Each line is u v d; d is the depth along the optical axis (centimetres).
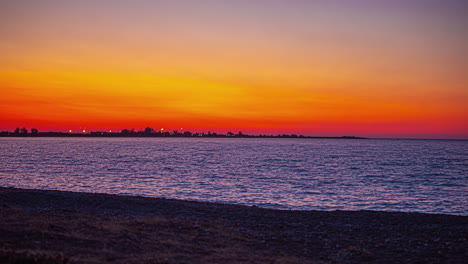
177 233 1616
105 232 1490
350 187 4616
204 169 7056
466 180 5409
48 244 1233
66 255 1127
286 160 10188
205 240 1534
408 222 2178
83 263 1044
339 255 1399
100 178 5331
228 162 9219
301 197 3769
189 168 7269
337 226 2012
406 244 1603
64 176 5519
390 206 3306
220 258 1260
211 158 11025
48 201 2369
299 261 1280
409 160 10431
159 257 1201
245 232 1764
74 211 2028
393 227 2009
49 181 4853
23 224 1459
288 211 2500
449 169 7381
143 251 1282
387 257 1391
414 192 4197
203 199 3575
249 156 12356
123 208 2289
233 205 2714
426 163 9194
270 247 1503
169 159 10288
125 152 14750
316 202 3481
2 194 2381
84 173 6025
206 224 1858
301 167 7750
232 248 1435
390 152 16625
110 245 1316
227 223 1973
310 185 4769
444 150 19850
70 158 10162
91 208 2238
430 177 5850
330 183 5000
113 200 2536
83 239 1346
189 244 1438
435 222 2189
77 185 4522
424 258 1378
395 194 4031
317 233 1808
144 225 1716
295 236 1728
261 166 7950
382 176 5978
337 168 7562
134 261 1119
